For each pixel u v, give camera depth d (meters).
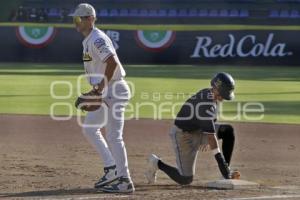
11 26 104.56
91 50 20.72
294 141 33.88
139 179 23.81
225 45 99.31
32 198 19.62
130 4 131.38
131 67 94.56
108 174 21.06
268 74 83.38
